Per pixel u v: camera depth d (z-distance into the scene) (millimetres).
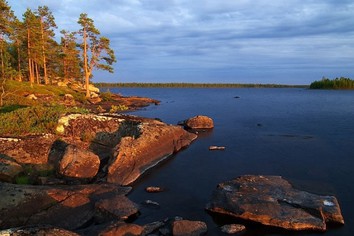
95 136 27141
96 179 20328
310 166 23656
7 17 59531
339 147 29562
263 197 15594
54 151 22969
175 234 13195
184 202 17328
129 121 28922
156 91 189625
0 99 46469
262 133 37312
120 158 21625
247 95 135375
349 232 13703
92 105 65312
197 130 39594
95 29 71812
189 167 23828
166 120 47812
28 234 9969
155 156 24828
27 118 26859
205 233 13688
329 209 14773
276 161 25203
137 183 20438
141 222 14875
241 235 13570
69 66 93125
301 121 46750
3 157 20906
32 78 73750
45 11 78438
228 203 15547
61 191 15586
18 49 72750
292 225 13914
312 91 167250
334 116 51688
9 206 14375
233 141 32844
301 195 16078
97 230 12344
